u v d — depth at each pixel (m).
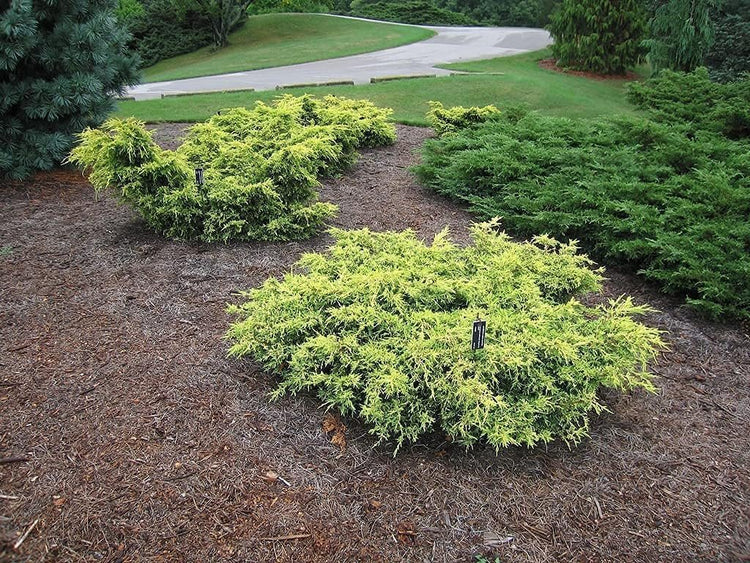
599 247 5.39
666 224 5.27
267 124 6.43
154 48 25.83
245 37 27.23
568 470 2.87
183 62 23.89
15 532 2.39
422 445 2.99
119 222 5.62
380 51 21.81
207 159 6.00
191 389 3.25
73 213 5.84
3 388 3.18
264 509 2.57
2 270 4.58
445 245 4.05
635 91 9.36
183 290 4.37
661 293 4.86
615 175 6.02
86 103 6.50
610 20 17.00
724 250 4.84
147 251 5.02
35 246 5.04
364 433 3.05
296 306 3.47
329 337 3.13
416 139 9.33
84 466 2.71
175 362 3.48
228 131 6.93
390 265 3.85
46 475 2.65
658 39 16.02
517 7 37.12
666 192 5.76
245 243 5.27
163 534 2.42
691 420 3.30
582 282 3.76
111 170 5.00
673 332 4.26
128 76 7.29
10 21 5.81
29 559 2.29
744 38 15.67
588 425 3.12
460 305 3.57
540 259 3.92
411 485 2.74
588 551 2.47
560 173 6.41
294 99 7.83
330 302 3.47
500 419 2.79
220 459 2.80
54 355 3.50
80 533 2.40
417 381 3.00
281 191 5.50
